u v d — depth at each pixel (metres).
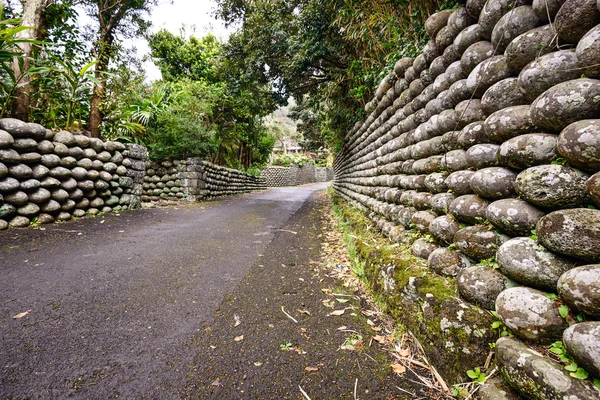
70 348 1.39
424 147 2.02
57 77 4.95
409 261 1.81
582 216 0.87
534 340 0.96
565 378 0.81
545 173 0.99
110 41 6.95
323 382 1.26
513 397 0.95
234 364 1.35
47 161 3.72
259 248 3.30
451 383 1.19
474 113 1.47
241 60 7.41
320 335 1.63
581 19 0.90
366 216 3.79
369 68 3.95
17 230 3.23
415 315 1.48
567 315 0.90
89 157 4.57
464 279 1.30
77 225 3.78
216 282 2.28
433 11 2.42
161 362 1.33
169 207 6.32
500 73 1.30
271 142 17.08
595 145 0.83
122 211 5.13
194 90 9.11
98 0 6.42
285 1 6.02
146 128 7.52
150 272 2.40
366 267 2.37
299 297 2.11
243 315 1.81
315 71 6.86
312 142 18.33
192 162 7.80
